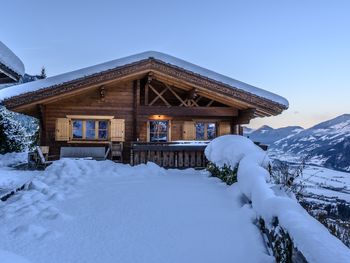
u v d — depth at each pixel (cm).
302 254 291
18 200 675
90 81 1456
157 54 1530
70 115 1597
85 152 1567
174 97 1808
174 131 1730
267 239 445
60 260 390
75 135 1612
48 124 1586
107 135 1630
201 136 1759
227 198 665
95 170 1052
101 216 556
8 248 420
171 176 1012
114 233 478
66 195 709
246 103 1555
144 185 823
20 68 705
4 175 1103
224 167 871
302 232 306
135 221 530
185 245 438
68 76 1451
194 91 1587
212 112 1616
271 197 460
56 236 461
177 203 632
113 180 909
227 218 538
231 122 1773
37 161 1400
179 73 1516
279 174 679
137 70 1495
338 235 524
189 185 823
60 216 540
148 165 1150
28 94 1402
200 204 624
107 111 1623
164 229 495
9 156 1912
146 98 1645
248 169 631
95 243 442
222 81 1558
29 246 427
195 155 1305
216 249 426
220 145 940
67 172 993
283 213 381
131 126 1638
